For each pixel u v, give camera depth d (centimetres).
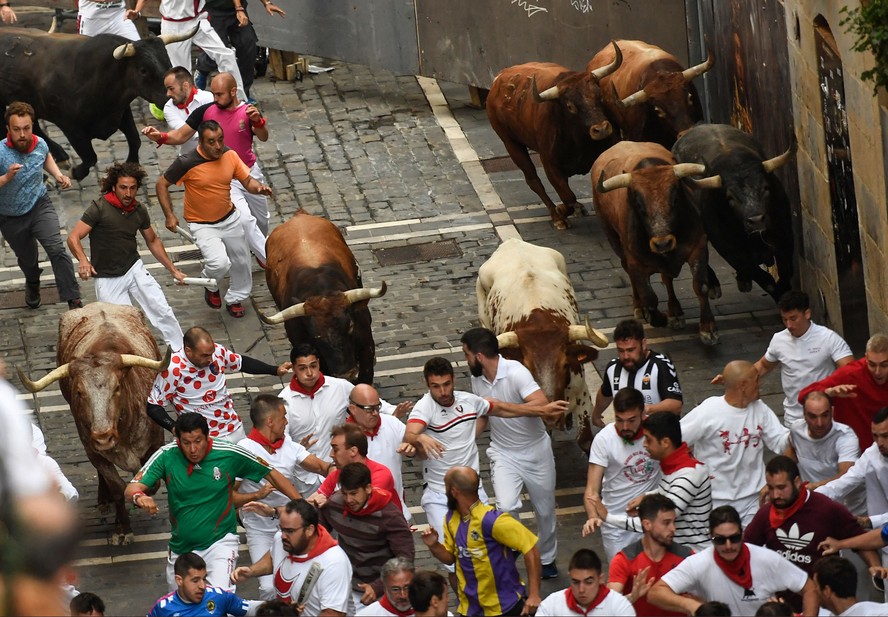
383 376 3444
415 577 1739
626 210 3416
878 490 2112
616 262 4009
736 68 4119
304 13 5425
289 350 3628
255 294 3938
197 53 5572
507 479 2433
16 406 345
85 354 2672
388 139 4956
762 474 2273
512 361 2455
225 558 2242
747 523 2252
